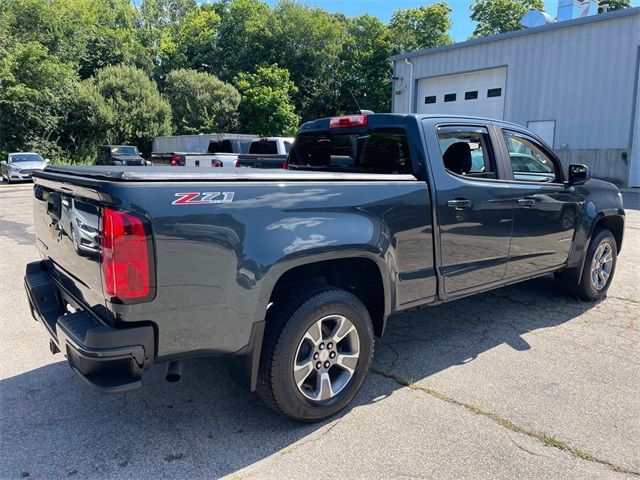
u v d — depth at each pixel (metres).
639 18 17.08
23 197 17.23
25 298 5.68
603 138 18.34
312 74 47.06
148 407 3.33
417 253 3.57
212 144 19.16
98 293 2.56
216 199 2.60
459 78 22.88
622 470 2.69
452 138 3.92
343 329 3.17
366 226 3.18
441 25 45.75
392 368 3.92
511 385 3.64
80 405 3.34
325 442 2.94
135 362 2.45
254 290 2.73
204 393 3.53
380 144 3.97
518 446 2.90
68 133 34.62
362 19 46.00
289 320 2.91
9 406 3.32
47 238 3.35
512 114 20.92
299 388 3.01
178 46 49.00
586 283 5.37
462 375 3.80
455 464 2.73
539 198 4.52
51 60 33.50
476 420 3.17
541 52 19.73
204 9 51.50
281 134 41.22
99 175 2.55
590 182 5.43
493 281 4.25
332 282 3.50
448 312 5.26
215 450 2.86
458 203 3.78
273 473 2.66
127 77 37.44
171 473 2.66
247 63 46.59
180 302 2.52
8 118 31.03
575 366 3.96
